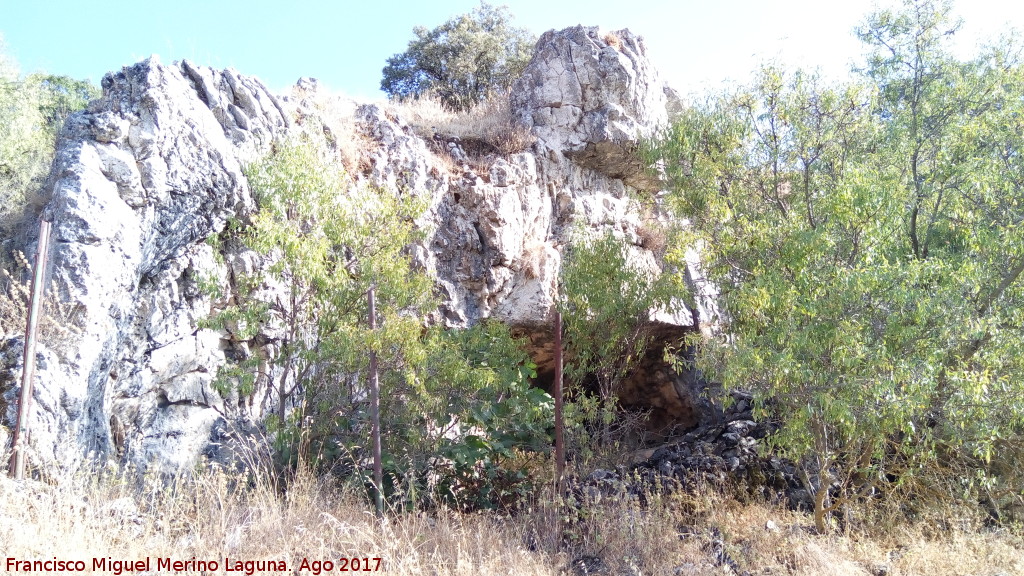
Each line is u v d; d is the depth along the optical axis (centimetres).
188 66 990
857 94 1001
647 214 1474
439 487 891
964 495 816
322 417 862
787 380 791
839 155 1004
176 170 856
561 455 888
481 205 1229
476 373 864
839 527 850
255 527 636
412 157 1221
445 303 1145
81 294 712
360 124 1236
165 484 776
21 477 609
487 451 910
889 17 1111
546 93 1453
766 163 1034
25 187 908
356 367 835
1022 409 758
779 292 809
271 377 943
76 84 2033
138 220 809
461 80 3000
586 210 1405
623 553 730
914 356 747
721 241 985
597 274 1125
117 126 820
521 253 1271
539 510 825
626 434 1204
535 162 1366
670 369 1400
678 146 1065
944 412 804
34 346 639
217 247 873
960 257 937
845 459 942
